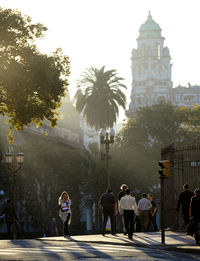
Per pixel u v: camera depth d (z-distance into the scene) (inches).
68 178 4138.8
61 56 1738.4
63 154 4124.0
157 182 4333.2
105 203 1398.9
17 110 1641.2
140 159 4328.3
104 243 1154.0
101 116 4190.5
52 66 1690.5
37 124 1790.1
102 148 4284.0
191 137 4495.6
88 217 5610.2
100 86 4215.1
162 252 952.9
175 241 1127.0
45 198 4023.1
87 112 4215.1
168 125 4569.4
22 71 1604.3
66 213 1400.1
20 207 3865.7
